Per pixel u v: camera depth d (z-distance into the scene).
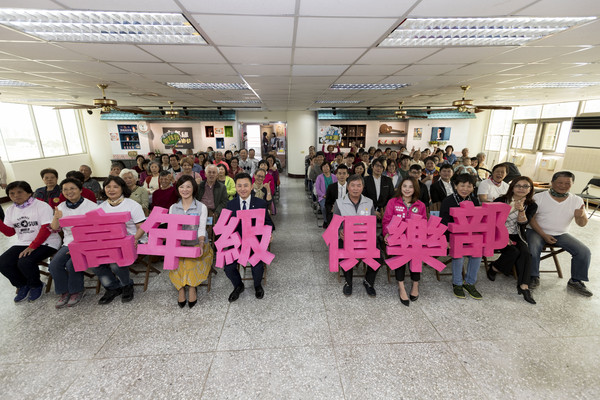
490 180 3.42
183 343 2.16
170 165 5.12
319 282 3.03
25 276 2.66
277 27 2.25
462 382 1.82
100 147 10.55
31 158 8.09
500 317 2.45
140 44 2.65
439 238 2.59
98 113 10.30
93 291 2.88
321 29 2.30
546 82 4.97
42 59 3.20
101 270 2.60
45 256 2.75
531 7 1.90
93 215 2.38
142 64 3.45
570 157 7.16
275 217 5.45
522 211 2.77
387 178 3.89
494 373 1.89
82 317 2.47
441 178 3.71
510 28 2.35
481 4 1.85
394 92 6.17
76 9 1.90
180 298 2.60
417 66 3.65
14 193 2.59
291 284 2.99
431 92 6.22
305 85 5.14
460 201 2.81
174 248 2.45
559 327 2.32
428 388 1.78
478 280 3.06
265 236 2.59
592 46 2.79
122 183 2.70
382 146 11.38
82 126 10.25
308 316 2.47
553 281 3.04
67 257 2.60
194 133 10.89
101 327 2.34
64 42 2.57
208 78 4.40
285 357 2.03
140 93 6.12
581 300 2.69
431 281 3.05
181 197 2.62
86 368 1.94
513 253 2.76
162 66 3.56
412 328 2.32
